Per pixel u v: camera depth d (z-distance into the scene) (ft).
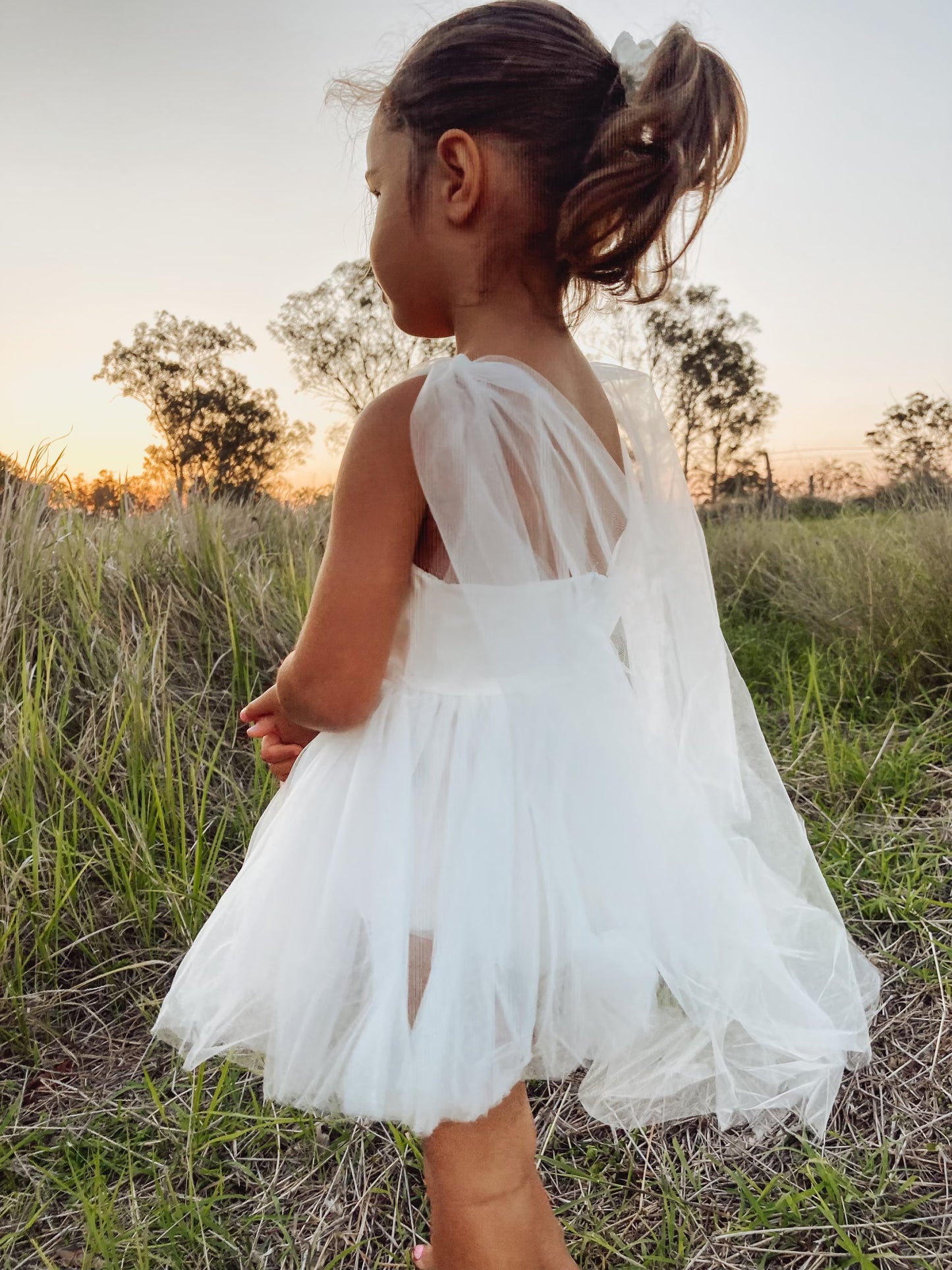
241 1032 2.95
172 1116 4.56
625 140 2.78
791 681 9.53
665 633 3.61
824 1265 3.80
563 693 2.98
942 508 12.00
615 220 2.87
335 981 2.76
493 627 2.81
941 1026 5.11
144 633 7.78
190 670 8.38
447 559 2.96
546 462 2.90
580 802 2.91
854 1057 3.84
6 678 6.84
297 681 2.93
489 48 2.86
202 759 7.22
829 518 15.70
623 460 3.54
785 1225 3.97
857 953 4.05
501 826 2.78
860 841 6.92
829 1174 4.05
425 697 2.98
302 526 12.52
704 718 3.62
